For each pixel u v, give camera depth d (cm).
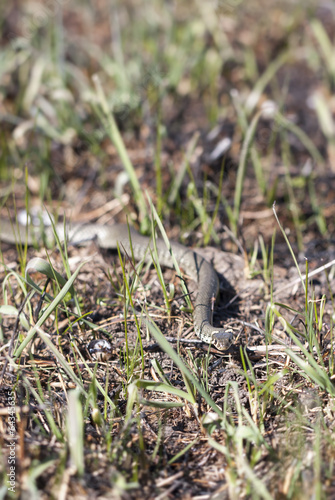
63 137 1098
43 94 1220
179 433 552
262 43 1517
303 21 1584
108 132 846
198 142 1133
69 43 1412
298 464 483
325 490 466
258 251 866
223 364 628
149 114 1162
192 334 670
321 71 1404
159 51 1405
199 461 520
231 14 1498
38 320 599
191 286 756
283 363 616
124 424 527
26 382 547
